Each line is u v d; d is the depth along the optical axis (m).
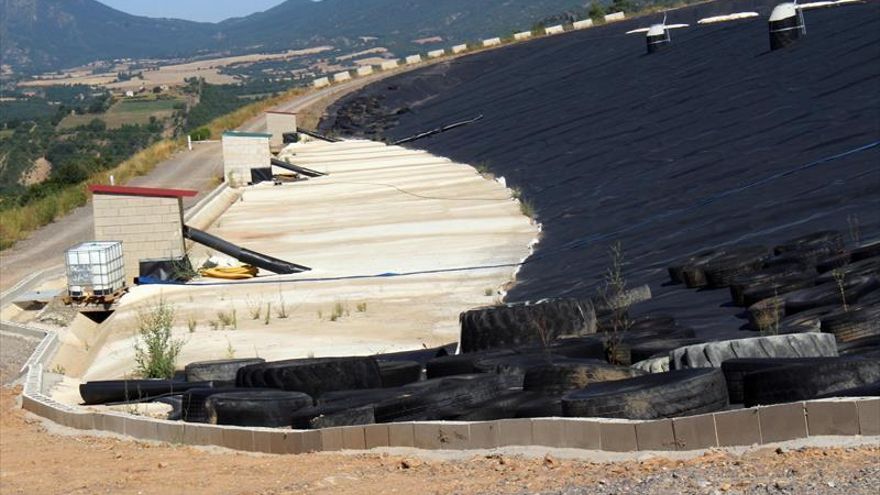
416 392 12.84
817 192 23.66
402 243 31.70
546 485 8.91
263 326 23.30
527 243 29.20
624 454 9.88
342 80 105.38
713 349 12.28
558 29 105.25
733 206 25.19
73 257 27.28
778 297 15.93
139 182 55.59
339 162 55.75
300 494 9.77
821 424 8.95
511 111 57.03
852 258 17.06
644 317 16.72
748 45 45.75
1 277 33.53
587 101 49.47
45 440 15.84
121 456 13.70
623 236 26.28
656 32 54.78
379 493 9.40
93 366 22.45
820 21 44.03
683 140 34.97
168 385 17.64
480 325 16.95
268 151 49.44
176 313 25.33
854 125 28.75
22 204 56.28
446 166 48.50
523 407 11.34
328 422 12.57
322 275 28.17
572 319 16.89
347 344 21.03
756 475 8.09
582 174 36.53
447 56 107.12
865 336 12.96
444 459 10.97
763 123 32.78
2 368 23.30
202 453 13.42
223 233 36.53
